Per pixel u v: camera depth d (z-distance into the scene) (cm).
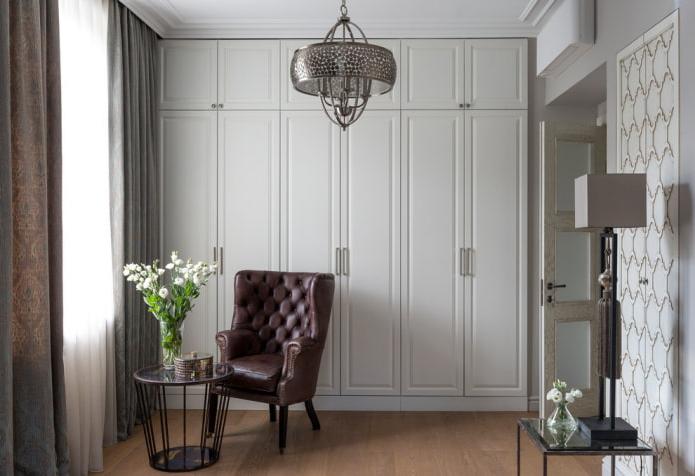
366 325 467
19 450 281
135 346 418
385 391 466
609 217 268
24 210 282
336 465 353
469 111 464
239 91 470
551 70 427
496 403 464
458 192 465
